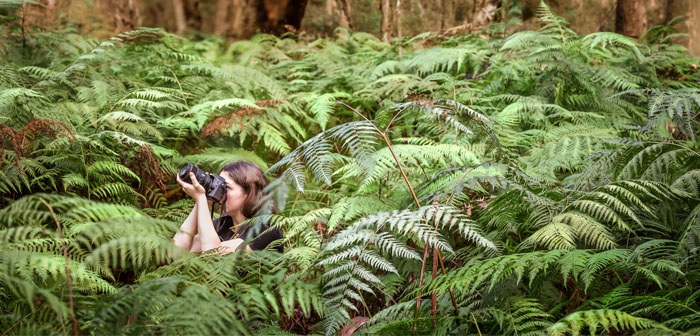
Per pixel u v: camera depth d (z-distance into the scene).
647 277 2.86
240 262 2.81
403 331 2.78
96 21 7.97
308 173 4.70
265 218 2.46
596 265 2.58
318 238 3.39
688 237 2.91
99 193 3.98
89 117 4.21
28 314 2.52
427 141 4.10
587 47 5.75
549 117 4.80
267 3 10.00
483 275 2.63
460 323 2.88
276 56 6.97
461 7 15.70
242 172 3.67
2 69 4.79
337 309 2.55
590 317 2.37
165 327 2.20
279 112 4.99
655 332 2.30
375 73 5.68
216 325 2.09
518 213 3.32
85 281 2.69
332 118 5.33
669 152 3.32
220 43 8.73
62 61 5.63
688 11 11.84
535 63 5.38
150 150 4.06
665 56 6.16
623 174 3.34
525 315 2.66
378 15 13.89
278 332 2.85
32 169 3.87
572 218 2.99
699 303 2.79
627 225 3.12
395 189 3.78
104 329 2.10
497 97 4.94
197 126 4.88
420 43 7.59
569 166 3.95
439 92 5.10
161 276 2.67
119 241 2.08
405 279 3.50
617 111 5.07
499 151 3.31
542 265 2.56
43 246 2.92
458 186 2.98
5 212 2.13
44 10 7.64
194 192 3.35
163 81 5.37
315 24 14.44
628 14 8.70
